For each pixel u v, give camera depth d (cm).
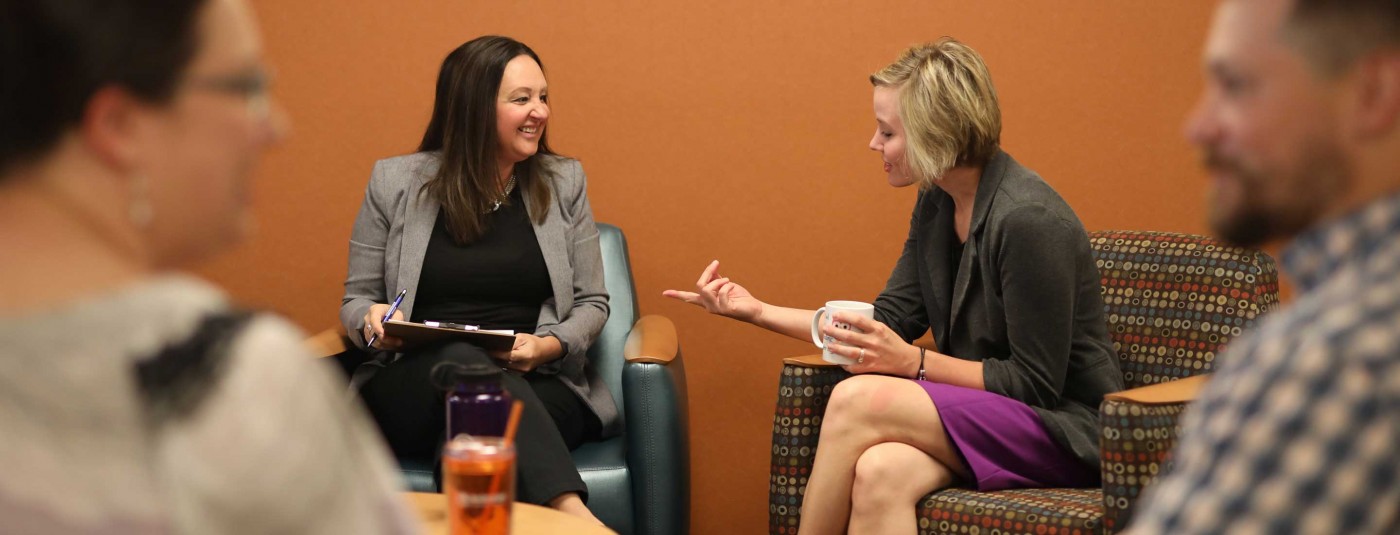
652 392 229
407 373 226
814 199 284
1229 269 216
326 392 57
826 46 279
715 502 296
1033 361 204
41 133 53
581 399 247
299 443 54
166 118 55
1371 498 59
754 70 281
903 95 211
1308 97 67
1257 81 69
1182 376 219
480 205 247
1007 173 212
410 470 227
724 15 280
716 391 293
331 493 56
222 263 288
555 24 281
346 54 281
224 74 57
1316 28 66
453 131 245
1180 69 279
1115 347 226
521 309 254
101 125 54
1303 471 60
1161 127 280
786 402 216
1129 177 282
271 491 53
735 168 284
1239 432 63
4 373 51
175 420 52
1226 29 71
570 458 208
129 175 55
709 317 290
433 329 221
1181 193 282
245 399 53
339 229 287
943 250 224
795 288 287
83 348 52
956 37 279
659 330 255
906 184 220
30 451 51
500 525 131
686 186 285
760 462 295
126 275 56
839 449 202
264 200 286
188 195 57
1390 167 66
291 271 288
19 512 50
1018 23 279
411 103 283
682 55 281
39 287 53
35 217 53
